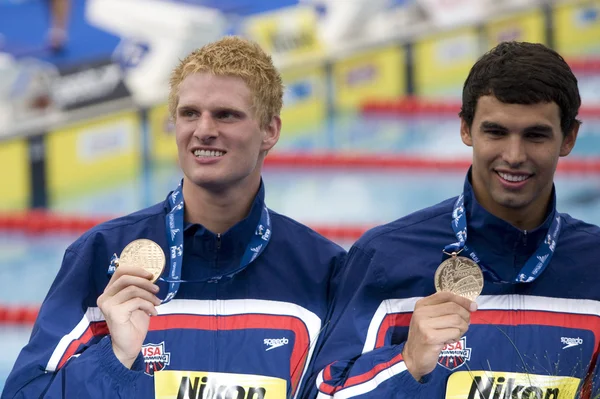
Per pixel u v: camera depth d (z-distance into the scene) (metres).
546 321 8.71
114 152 29.25
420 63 35.25
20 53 29.78
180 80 8.67
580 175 29.77
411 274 8.88
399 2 34.91
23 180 28.27
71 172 28.62
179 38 30.75
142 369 8.44
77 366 8.17
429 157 31.20
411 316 8.83
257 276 9.04
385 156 31.28
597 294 8.80
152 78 30.02
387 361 8.34
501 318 8.73
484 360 8.59
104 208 27.14
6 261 24.09
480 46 36.00
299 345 8.86
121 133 29.36
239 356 8.69
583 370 8.55
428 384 8.32
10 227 26.45
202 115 8.37
